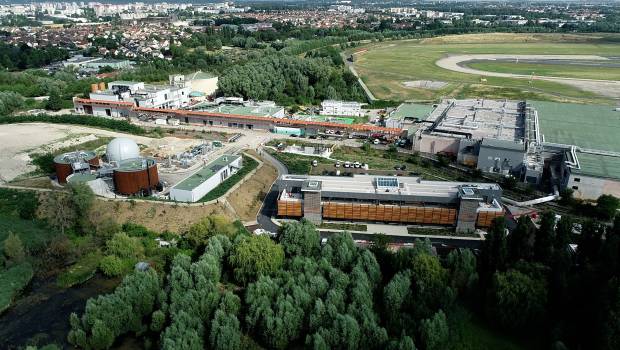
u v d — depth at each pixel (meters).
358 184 122.50
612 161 145.00
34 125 197.62
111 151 145.38
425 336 75.94
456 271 88.81
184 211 119.50
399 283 83.38
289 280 85.00
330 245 95.75
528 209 132.12
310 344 76.00
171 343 73.00
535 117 194.38
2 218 120.88
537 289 80.81
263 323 78.94
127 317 82.75
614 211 124.19
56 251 103.75
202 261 90.06
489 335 82.25
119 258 101.38
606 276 81.69
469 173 158.00
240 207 127.81
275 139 190.88
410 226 120.44
